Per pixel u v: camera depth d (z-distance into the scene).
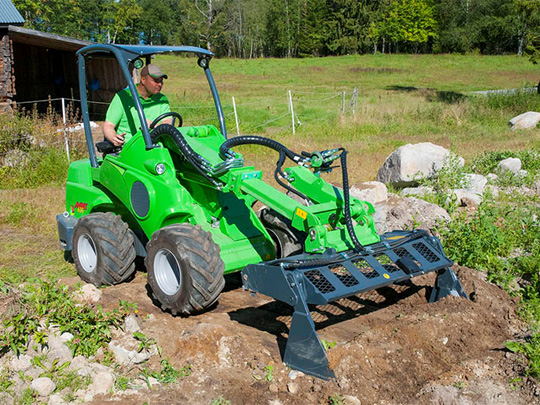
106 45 5.18
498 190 9.11
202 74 50.75
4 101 14.22
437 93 31.34
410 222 7.03
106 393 3.71
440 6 78.00
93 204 5.83
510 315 4.66
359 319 4.76
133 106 5.66
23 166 11.04
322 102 28.06
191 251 4.46
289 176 4.96
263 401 3.64
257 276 4.22
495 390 3.69
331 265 4.23
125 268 5.41
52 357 3.96
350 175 10.84
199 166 4.72
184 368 3.99
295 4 90.00
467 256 5.80
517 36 72.62
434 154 9.48
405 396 3.71
